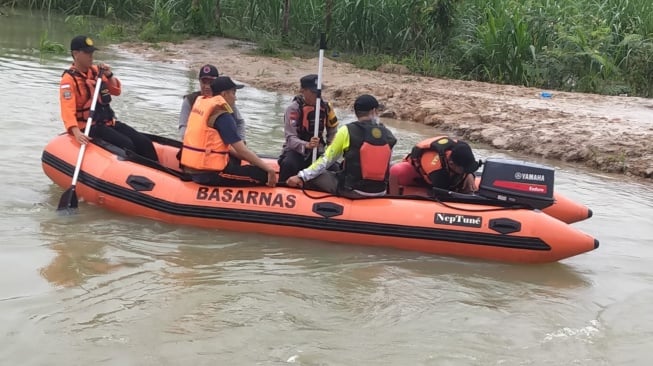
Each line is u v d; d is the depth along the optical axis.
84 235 5.44
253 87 12.50
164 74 12.68
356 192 5.84
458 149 5.77
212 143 5.79
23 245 5.16
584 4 16.48
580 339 4.36
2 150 7.18
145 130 8.59
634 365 4.06
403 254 5.61
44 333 4.01
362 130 5.80
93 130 6.36
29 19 18.31
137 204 5.84
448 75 14.90
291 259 5.34
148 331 4.11
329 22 16.84
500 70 14.78
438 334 4.32
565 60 14.55
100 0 19.78
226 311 4.41
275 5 17.81
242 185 5.84
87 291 4.54
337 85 12.82
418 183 6.20
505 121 10.47
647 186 8.00
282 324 4.31
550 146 9.30
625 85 14.24
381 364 3.93
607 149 9.02
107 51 14.76
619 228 6.50
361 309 4.59
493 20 14.86
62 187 6.26
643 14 15.80
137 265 5.00
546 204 5.78
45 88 10.13
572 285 5.23
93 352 3.86
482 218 5.61
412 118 11.00
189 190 5.81
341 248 5.64
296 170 6.18
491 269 5.46
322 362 3.91
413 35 16.44
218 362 3.84
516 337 4.35
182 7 18.23
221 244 5.51
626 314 4.76
